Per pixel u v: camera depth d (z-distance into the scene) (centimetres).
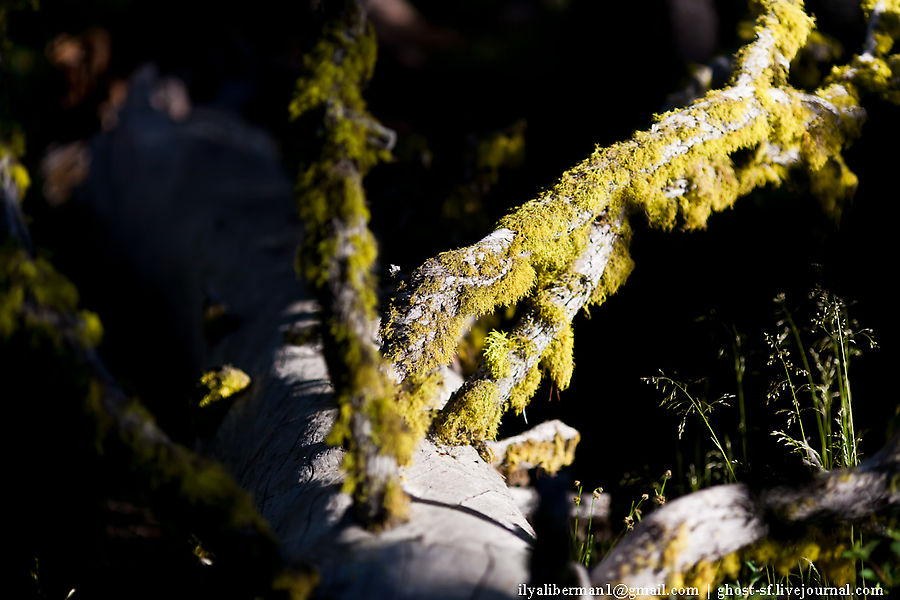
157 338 575
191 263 529
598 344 359
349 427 188
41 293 167
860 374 301
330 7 193
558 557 178
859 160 312
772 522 196
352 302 186
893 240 306
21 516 241
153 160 673
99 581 240
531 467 284
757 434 314
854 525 213
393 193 411
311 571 179
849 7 338
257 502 249
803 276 314
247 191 588
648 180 268
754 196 313
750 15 325
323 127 187
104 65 836
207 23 868
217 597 206
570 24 551
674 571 188
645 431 338
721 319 329
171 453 178
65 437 192
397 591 176
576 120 465
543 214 259
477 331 351
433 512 202
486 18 1146
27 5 217
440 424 248
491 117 576
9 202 174
